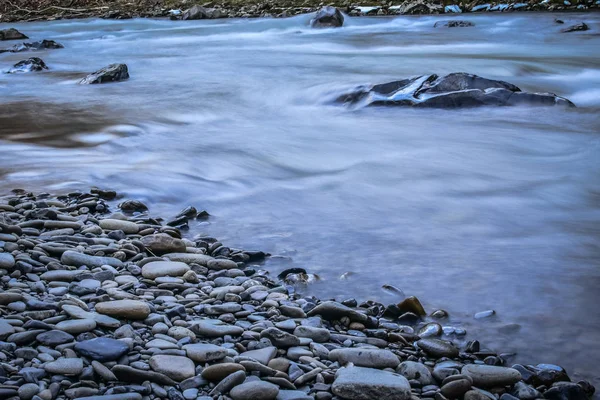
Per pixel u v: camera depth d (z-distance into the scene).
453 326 4.37
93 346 3.61
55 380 3.35
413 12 29.83
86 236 5.63
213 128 10.01
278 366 3.66
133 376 3.41
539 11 28.61
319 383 3.51
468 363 3.92
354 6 32.22
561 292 4.79
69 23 31.92
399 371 3.70
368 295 4.80
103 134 9.65
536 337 4.22
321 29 25.83
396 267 5.23
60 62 18.25
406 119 10.34
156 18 33.06
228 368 3.49
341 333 4.24
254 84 13.36
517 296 4.73
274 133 9.61
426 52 18.27
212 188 7.23
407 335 4.19
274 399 3.34
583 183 7.24
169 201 6.88
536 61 15.41
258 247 5.66
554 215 6.35
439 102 10.85
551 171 7.70
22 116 10.88
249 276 5.07
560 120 10.05
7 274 4.68
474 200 6.77
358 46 20.20
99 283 4.64
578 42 19.47
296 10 32.28
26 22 33.56
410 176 7.55
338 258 5.42
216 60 17.41
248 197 6.96
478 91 10.89
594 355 4.02
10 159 8.39
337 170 7.83
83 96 12.69
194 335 3.94
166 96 12.50
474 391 3.52
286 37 23.56
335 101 11.56
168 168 7.92
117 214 6.27
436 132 9.52
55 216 6.06
